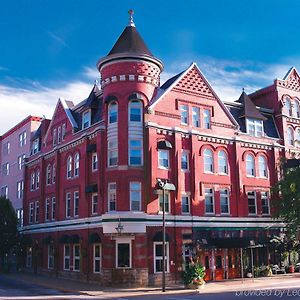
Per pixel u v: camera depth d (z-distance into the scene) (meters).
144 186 33.72
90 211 36.50
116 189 33.62
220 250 37.12
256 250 39.53
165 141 35.03
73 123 41.09
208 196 37.56
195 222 35.81
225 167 39.12
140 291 29.44
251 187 40.22
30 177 50.56
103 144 35.28
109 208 33.91
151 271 32.91
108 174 34.25
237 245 35.25
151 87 35.72
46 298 25.89
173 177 35.44
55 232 41.69
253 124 42.03
